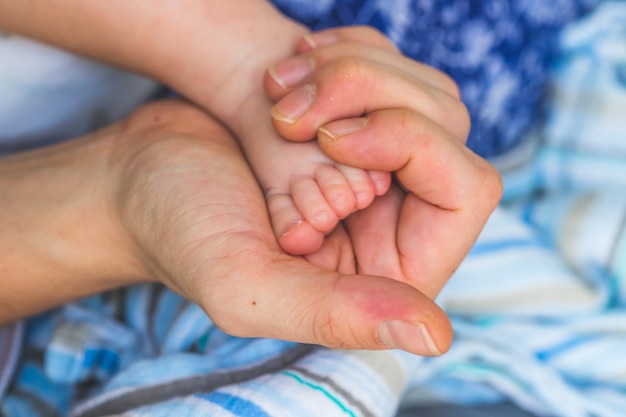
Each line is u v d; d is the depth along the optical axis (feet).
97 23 1.19
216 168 1.08
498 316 1.33
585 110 1.50
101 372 1.26
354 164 1.07
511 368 1.26
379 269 1.08
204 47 1.20
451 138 1.07
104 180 1.15
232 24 1.20
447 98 1.15
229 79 1.21
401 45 1.34
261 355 1.16
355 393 1.09
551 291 1.34
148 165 1.10
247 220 1.03
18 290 1.19
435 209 1.07
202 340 1.21
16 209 1.18
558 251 1.41
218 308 0.99
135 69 1.24
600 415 1.24
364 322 0.93
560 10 1.48
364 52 1.17
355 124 1.07
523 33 1.43
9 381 1.26
